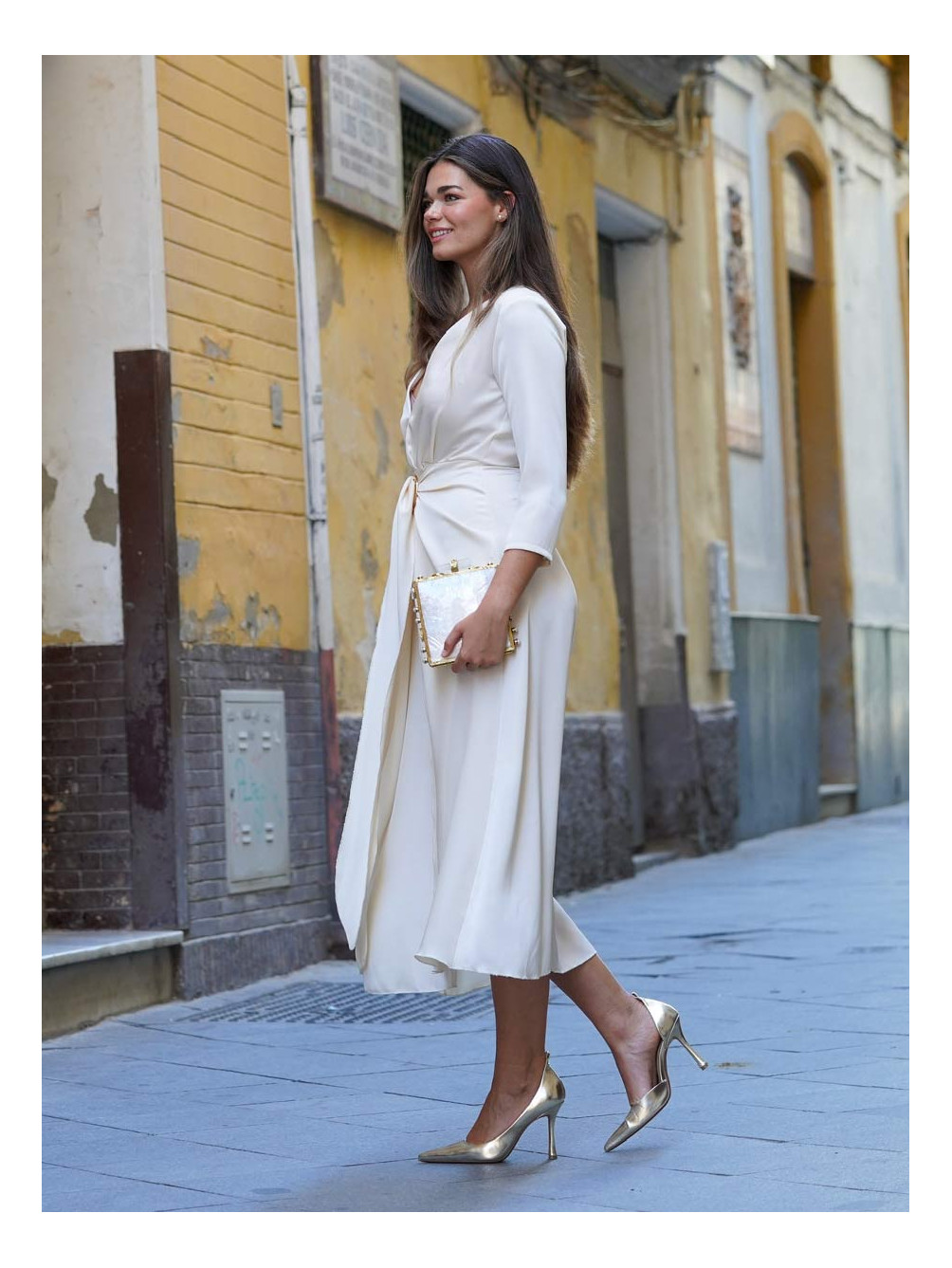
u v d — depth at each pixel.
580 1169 3.49
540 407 3.48
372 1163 3.62
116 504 6.22
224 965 6.34
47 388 6.32
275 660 6.90
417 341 3.78
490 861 3.41
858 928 7.62
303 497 7.22
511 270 3.61
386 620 3.67
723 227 13.80
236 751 6.54
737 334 14.01
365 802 3.59
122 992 5.85
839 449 16.19
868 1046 4.85
